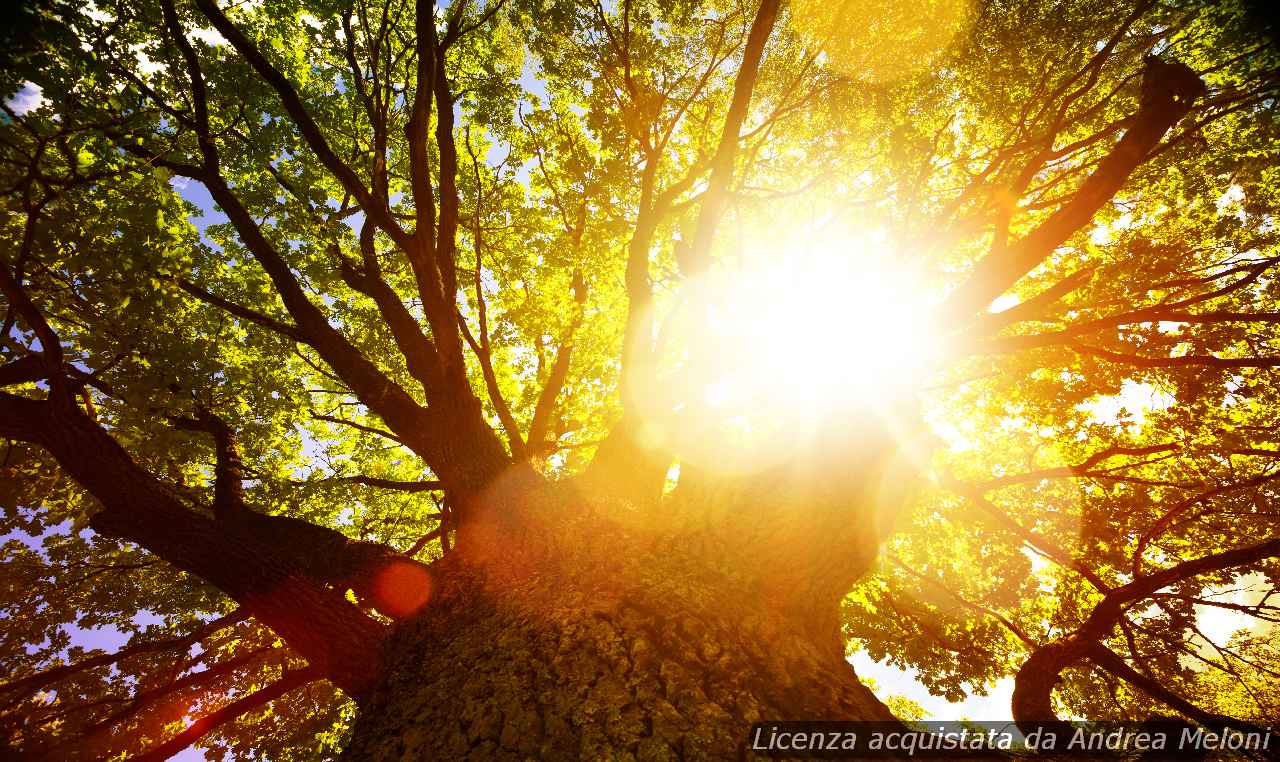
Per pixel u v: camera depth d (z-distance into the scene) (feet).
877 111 26.86
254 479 28.43
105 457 16.21
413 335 21.26
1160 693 17.38
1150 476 28.19
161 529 15.66
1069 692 29.22
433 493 37.22
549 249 31.50
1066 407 28.02
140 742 25.49
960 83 25.04
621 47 26.63
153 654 28.09
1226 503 26.18
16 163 12.94
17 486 24.93
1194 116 21.07
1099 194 12.53
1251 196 23.32
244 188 26.66
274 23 26.11
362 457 36.94
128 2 20.67
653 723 9.26
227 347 26.40
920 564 31.94
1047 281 27.48
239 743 29.68
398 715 11.23
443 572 16.06
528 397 34.37
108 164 17.58
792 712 9.97
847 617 31.48
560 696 10.16
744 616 12.32
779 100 28.91
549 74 29.40
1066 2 22.06
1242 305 24.58
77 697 25.53
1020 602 29.84
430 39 18.52
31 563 27.45
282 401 28.37
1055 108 23.84
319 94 28.66
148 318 18.34
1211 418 26.61
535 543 15.69
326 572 17.28
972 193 20.81
